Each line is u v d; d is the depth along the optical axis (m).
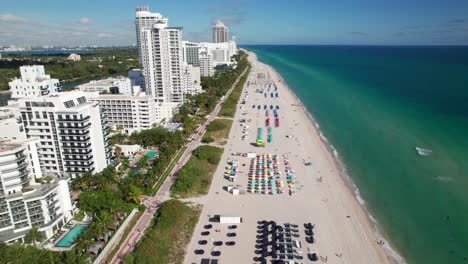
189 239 112.38
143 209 129.00
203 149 189.62
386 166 170.38
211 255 104.19
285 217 125.81
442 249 109.56
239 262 101.12
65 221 122.19
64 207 123.06
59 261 94.06
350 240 113.12
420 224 122.62
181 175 151.25
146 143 195.75
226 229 117.94
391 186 150.38
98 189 136.62
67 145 144.88
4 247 95.62
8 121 136.38
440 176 157.75
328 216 127.25
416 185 150.38
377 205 135.38
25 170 113.06
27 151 114.69
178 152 191.25
